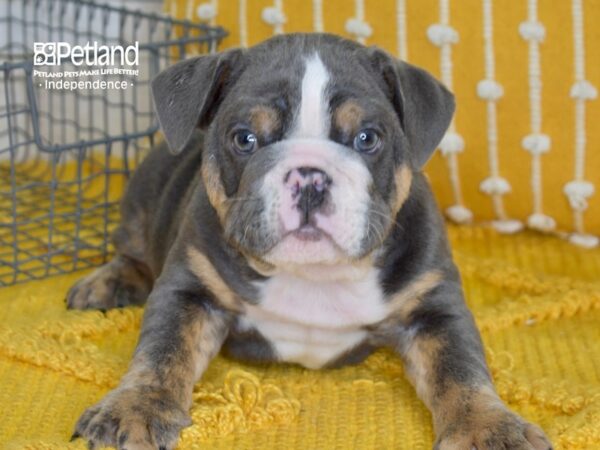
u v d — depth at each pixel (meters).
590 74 0.84
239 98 0.59
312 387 0.66
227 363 0.69
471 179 0.90
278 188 0.55
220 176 0.61
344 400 0.65
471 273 0.84
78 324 0.72
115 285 0.78
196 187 0.69
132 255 0.80
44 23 1.13
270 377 0.67
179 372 0.61
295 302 0.64
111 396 0.58
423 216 0.64
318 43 0.62
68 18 1.13
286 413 0.62
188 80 0.62
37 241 0.84
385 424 0.62
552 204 0.90
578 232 0.91
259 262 0.61
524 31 0.85
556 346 0.72
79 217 0.84
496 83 0.87
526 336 0.74
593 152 0.86
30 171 1.06
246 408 0.62
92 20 1.13
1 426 0.61
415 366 0.64
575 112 0.85
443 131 0.62
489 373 0.62
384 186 0.60
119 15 1.12
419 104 0.61
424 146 0.61
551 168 0.88
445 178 0.91
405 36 0.89
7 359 0.69
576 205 0.88
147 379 0.60
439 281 0.64
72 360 0.67
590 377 0.68
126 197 0.80
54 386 0.66
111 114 1.15
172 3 1.00
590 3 0.82
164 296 0.65
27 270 0.83
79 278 0.82
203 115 0.64
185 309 0.65
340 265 0.61
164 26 1.01
